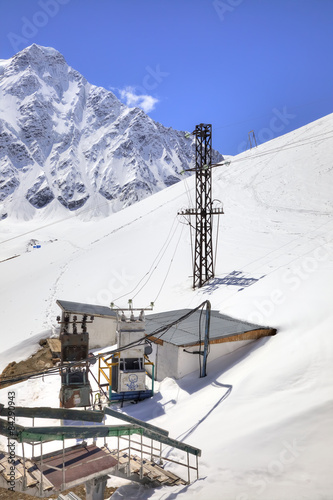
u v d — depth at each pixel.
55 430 8.14
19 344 27.14
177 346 18.14
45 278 65.56
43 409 8.15
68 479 8.49
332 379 13.61
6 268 88.75
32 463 8.93
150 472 10.16
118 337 17.97
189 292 38.91
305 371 14.71
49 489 8.14
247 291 25.86
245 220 63.16
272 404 13.23
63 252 91.19
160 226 75.50
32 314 48.75
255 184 82.25
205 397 15.69
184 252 54.25
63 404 16.48
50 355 24.95
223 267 44.28
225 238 55.97
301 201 67.50
